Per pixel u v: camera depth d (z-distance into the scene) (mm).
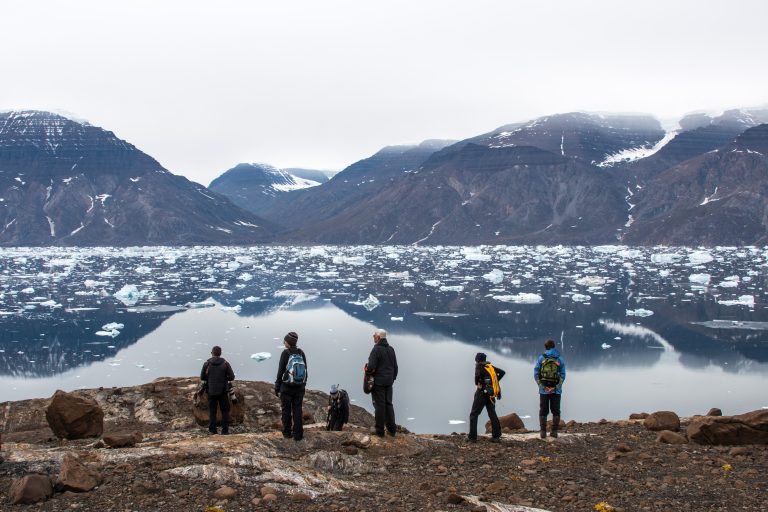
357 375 46875
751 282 129625
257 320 81125
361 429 13938
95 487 9133
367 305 95062
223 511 8406
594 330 73250
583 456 12055
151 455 10508
